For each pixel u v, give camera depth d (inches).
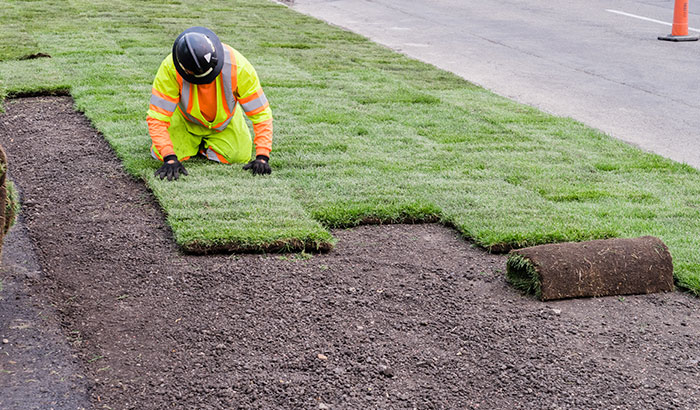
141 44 438.9
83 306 158.2
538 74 409.7
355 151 263.1
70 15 536.4
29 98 324.5
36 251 183.0
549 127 304.5
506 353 146.0
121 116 293.1
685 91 375.2
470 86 373.4
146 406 126.5
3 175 143.4
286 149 261.3
